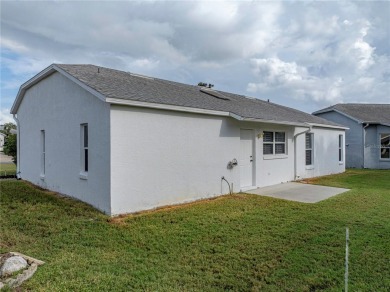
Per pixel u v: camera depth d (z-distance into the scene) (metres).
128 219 6.86
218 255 4.93
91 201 7.82
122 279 3.97
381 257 4.88
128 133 7.41
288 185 12.66
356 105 26.11
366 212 7.82
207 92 13.32
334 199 9.55
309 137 15.95
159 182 8.13
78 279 3.91
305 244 5.45
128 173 7.40
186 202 8.87
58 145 9.66
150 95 8.35
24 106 12.74
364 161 22.08
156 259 4.73
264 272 4.34
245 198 9.59
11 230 5.95
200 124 9.34
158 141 8.11
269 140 12.70
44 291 3.57
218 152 9.99
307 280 4.10
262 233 6.05
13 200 8.38
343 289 3.87
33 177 11.72
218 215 7.39
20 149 13.38
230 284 3.97
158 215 7.28
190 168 9.02
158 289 3.76
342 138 19.34
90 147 7.88
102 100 7.05
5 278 3.80
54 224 6.36
